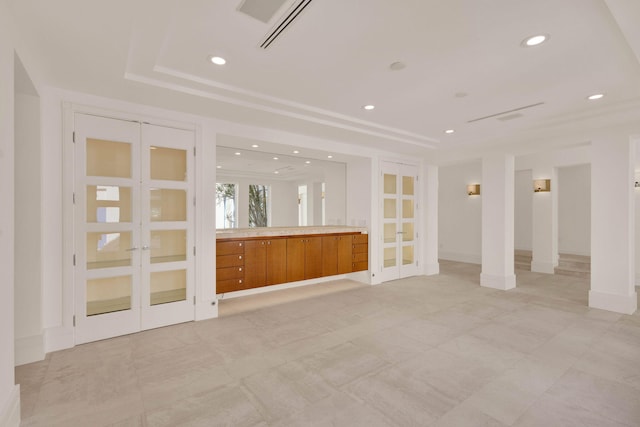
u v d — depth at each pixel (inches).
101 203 131.4
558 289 210.2
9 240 72.3
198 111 144.9
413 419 77.8
